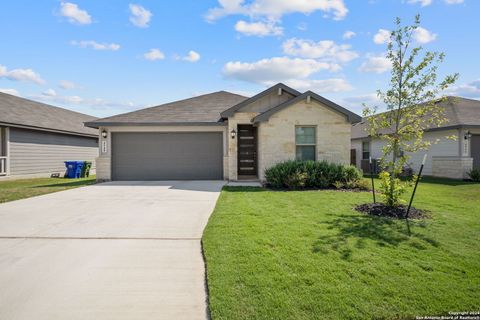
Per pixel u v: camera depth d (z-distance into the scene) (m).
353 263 3.35
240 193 8.59
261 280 2.96
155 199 7.81
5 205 7.08
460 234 4.41
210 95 15.97
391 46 6.00
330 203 6.86
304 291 2.76
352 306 2.53
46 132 16.64
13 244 4.23
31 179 14.97
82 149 19.86
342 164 10.26
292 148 10.74
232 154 11.71
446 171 13.90
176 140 12.52
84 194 8.75
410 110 6.00
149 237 4.56
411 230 4.60
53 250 4.00
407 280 2.96
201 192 8.96
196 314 2.53
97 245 4.20
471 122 13.05
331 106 10.64
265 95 11.56
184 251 3.98
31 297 2.78
